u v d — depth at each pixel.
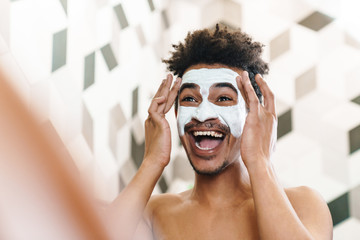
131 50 1.88
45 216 0.09
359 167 1.98
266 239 0.70
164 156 0.88
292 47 2.12
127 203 0.82
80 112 1.46
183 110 0.93
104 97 1.65
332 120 2.03
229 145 0.89
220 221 0.84
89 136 1.52
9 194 0.09
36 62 1.23
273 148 0.85
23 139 0.09
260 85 0.87
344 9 2.08
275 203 0.72
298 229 0.70
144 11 2.01
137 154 1.95
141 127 1.99
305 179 2.02
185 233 0.84
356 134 2.00
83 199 0.10
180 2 2.28
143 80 2.00
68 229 0.10
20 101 0.09
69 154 0.10
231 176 0.89
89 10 1.57
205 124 0.89
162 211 0.90
